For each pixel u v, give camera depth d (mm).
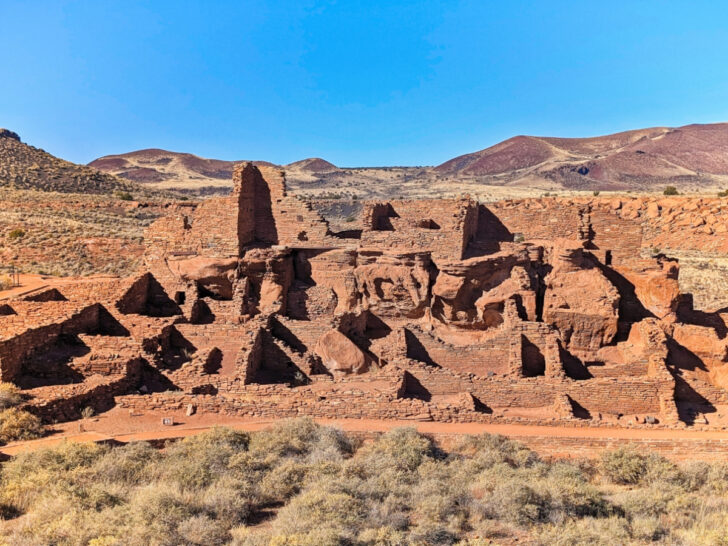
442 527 14672
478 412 23703
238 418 23281
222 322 30312
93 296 30547
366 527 14484
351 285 32469
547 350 27062
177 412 23188
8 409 20500
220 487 16297
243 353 25969
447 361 28484
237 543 13477
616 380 25219
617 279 32188
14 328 25281
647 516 16500
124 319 29078
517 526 15359
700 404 26062
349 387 25500
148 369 25703
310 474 17781
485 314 30734
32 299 30281
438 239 31750
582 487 17719
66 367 24328
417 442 20641
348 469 18172
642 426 23391
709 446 21906
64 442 18984
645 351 27297
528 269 32031
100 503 14992
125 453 18625
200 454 18547
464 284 30875
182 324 29141
